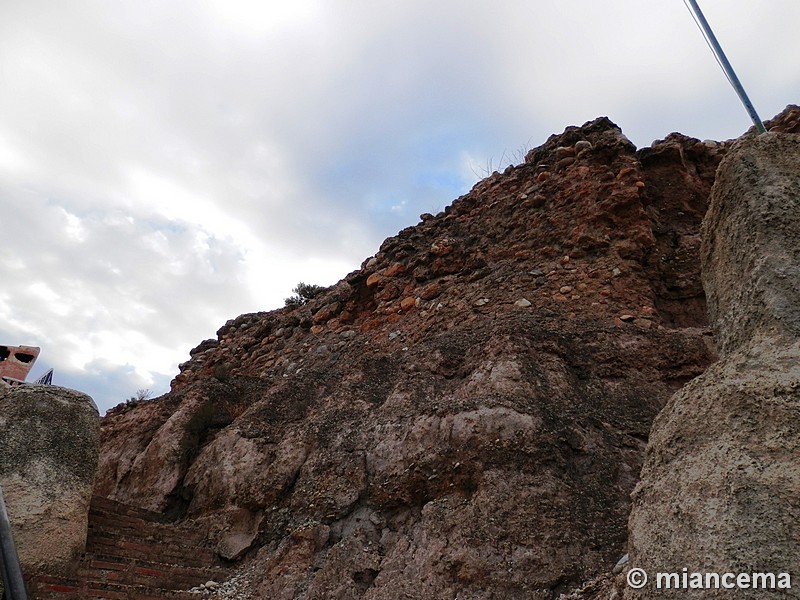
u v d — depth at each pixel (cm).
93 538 622
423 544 532
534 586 471
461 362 782
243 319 1686
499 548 498
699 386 329
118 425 1116
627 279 882
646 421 643
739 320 358
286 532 651
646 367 725
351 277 1328
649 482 319
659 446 325
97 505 704
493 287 968
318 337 1249
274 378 1132
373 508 623
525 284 937
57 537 559
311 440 748
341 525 624
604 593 410
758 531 252
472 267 1066
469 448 588
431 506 564
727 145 1114
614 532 509
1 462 566
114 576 573
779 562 240
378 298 1195
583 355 743
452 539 517
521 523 511
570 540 497
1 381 648
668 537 283
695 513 277
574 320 819
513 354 712
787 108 1079
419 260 1170
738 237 380
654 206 1031
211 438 903
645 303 853
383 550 578
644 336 763
